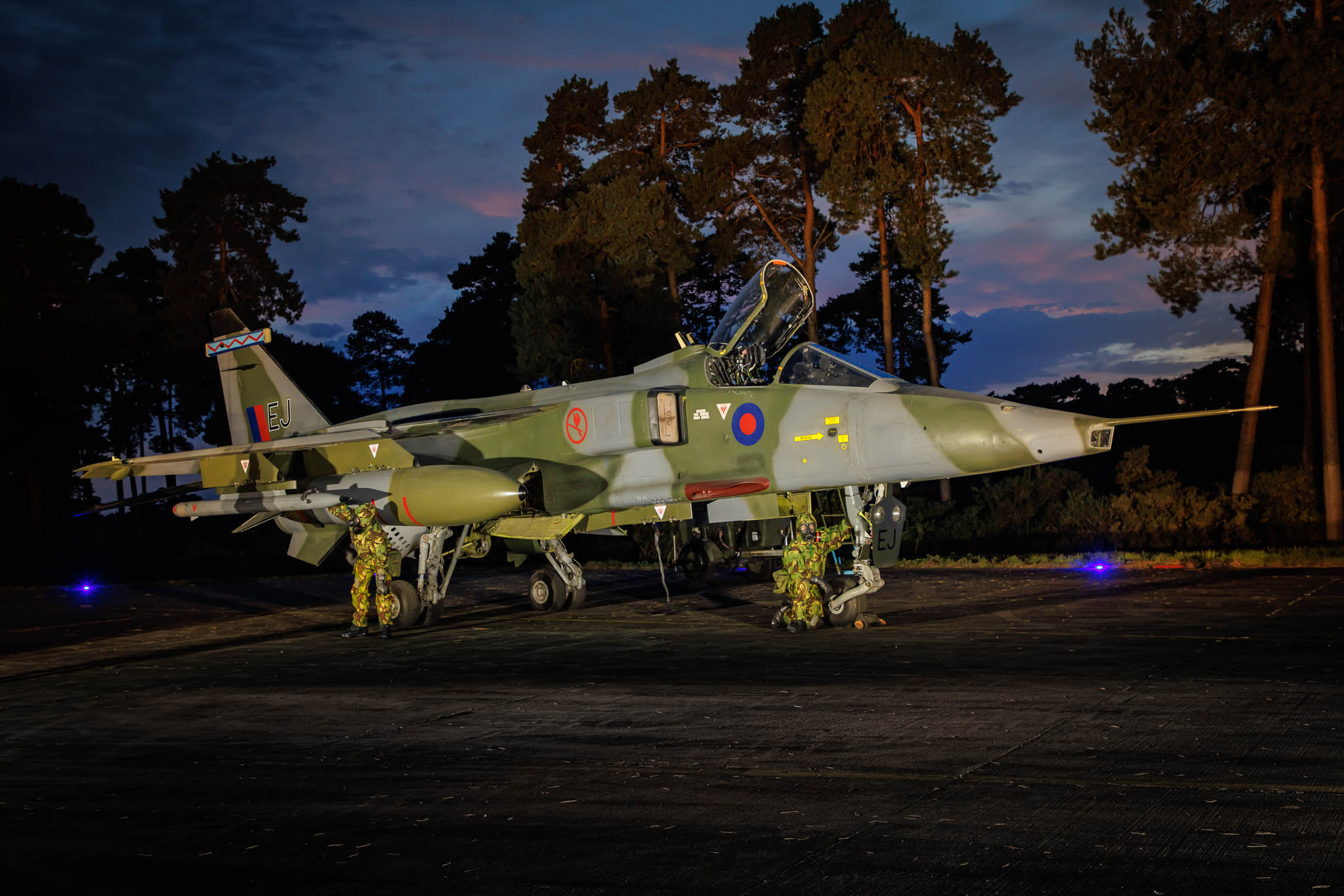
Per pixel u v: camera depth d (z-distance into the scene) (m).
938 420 10.82
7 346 36.50
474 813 5.18
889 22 26.78
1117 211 22.66
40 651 12.35
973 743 6.16
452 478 12.78
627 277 31.83
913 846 4.46
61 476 41.81
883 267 27.88
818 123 26.70
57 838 5.04
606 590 17.22
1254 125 21.22
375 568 12.47
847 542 11.85
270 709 8.18
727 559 17.05
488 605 15.71
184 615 15.88
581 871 4.33
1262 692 7.22
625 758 6.16
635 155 35.34
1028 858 4.28
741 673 8.88
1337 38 21.14
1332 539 21.22
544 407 14.12
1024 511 24.69
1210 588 14.05
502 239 55.66
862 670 8.78
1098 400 47.09
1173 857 4.22
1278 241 21.22
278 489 14.85
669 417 12.87
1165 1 21.72
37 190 37.50
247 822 5.18
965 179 25.72
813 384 12.16
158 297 53.06
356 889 4.23
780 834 4.70
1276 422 34.91
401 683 9.15
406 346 61.88
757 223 33.28
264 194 41.25
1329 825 4.51
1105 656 8.98
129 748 7.01
